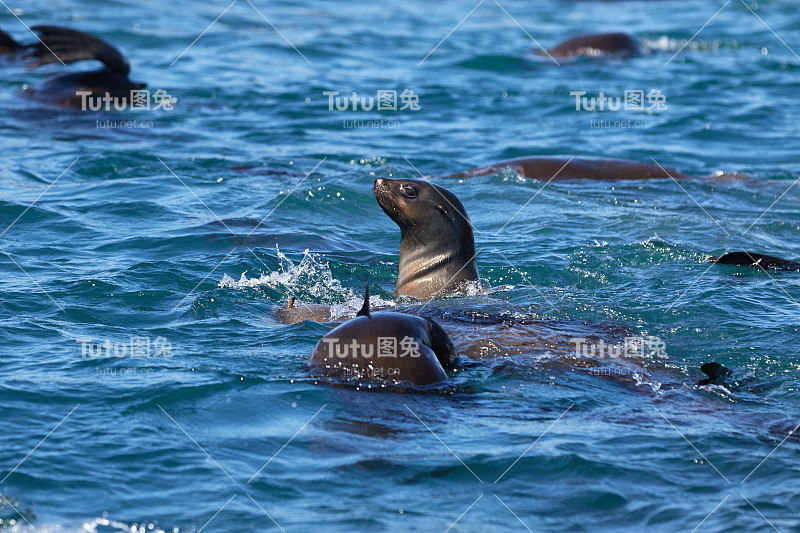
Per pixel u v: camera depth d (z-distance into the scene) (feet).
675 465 32.37
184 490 29.89
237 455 32.14
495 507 29.43
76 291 50.67
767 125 107.24
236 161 86.22
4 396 35.70
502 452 32.83
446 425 34.81
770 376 41.75
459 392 37.73
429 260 52.65
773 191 82.74
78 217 66.74
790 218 74.79
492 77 128.57
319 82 121.90
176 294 51.37
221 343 43.01
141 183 77.10
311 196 74.59
